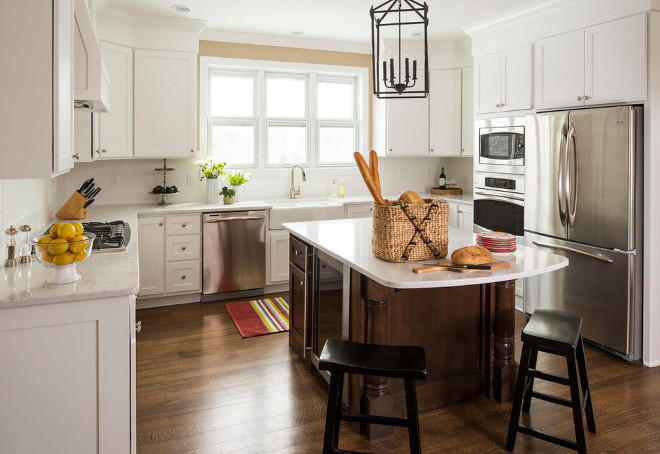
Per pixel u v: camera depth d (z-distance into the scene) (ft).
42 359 5.61
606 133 10.63
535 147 12.50
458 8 13.24
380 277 6.45
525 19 13.04
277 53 16.87
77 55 7.63
